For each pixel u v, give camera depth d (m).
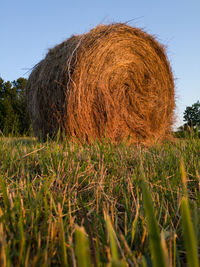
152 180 1.56
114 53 4.68
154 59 5.43
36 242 0.77
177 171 1.67
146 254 0.74
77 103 4.06
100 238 0.84
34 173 1.78
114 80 4.75
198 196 1.23
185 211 0.33
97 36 4.41
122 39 4.82
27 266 0.61
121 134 4.75
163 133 5.76
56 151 2.08
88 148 2.60
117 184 1.48
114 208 1.16
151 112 5.49
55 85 4.17
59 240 0.75
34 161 2.03
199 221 0.85
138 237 0.89
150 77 5.39
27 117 5.23
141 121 5.26
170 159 2.07
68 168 1.75
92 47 4.28
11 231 0.80
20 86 31.64
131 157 2.36
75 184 1.46
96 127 4.39
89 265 0.31
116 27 4.73
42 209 1.06
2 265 0.55
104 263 0.65
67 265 0.63
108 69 4.55
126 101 5.03
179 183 1.54
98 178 1.57
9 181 1.48
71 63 4.08
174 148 2.79
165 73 5.68
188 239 0.33
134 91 5.13
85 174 1.69
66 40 4.58
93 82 4.27
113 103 4.62
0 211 0.84
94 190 1.37
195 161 1.94
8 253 0.60
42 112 4.46
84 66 4.14
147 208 0.35
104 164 1.97
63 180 1.62
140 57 5.20
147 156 2.33
